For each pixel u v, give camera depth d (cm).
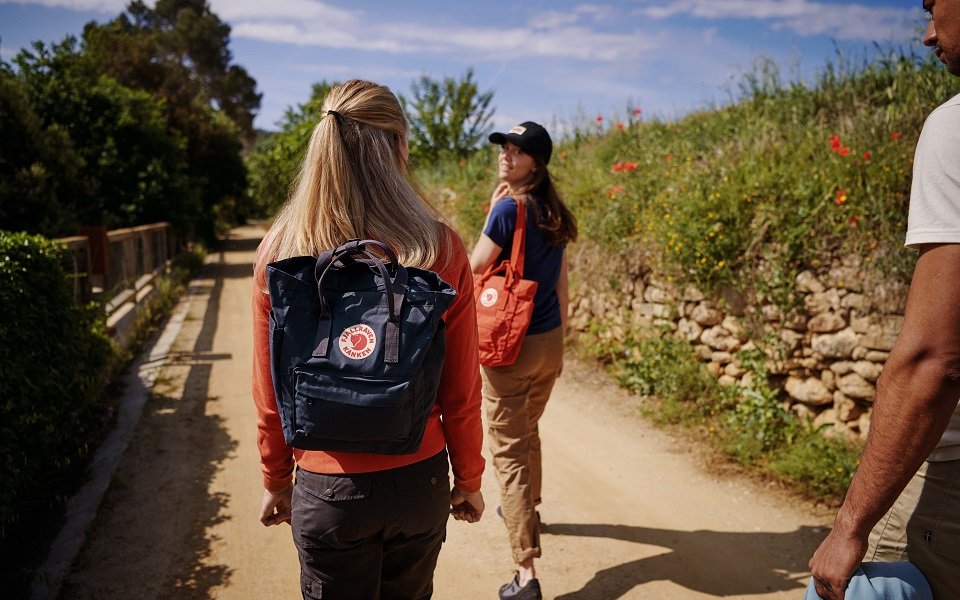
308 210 156
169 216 1444
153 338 758
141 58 2231
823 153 490
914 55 602
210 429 466
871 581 126
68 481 371
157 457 416
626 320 589
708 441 441
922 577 129
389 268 147
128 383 569
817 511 353
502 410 275
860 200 422
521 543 268
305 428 140
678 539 328
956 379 110
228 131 2369
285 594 279
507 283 267
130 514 343
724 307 479
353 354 138
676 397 497
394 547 160
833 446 394
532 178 288
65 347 401
